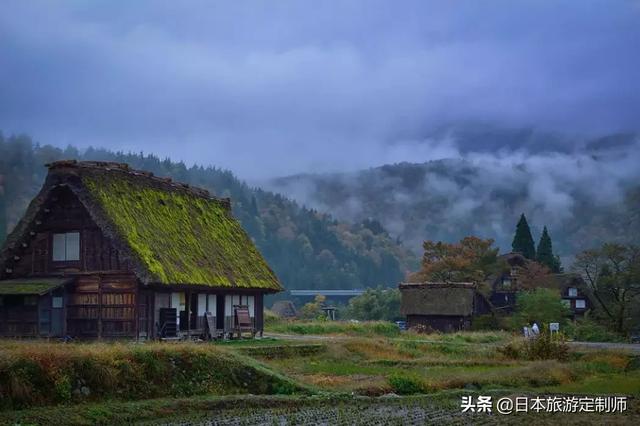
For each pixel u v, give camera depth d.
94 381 20.98
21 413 18.27
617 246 74.81
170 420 19.55
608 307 75.56
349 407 22.47
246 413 20.88
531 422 19.52
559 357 38.81
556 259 105.56
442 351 42.38
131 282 35.38
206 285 37.81
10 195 128.50
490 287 87.56
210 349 25.66
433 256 89.19
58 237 37.22
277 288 45.59
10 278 37.72
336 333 57.31
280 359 35.06
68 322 36.22
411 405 22.92
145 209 38.69
